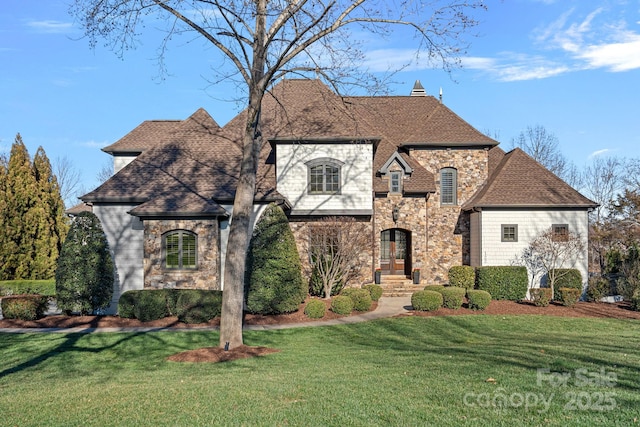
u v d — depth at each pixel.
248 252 18.56
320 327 16.58
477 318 18.12
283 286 18.14
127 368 11.26
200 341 14.45
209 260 19.11
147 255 19.08
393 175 25.25
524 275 22.34
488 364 9.90
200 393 7.96
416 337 15.26
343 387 8.12
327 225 21.44
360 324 17.05
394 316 18.38
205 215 19.11
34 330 16.14
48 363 12.03
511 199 24.02
